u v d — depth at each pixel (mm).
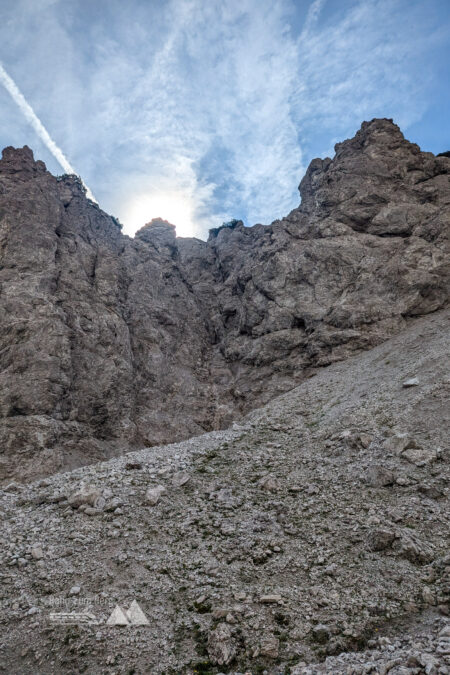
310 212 58938
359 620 10391
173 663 9414
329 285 46500
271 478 19719
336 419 26516
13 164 54594
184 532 15617
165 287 63188
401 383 27406
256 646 9766
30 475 32844
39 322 40625
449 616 10047
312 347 43812
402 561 12570
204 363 56062
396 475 17719
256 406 44250
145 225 91438
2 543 14781
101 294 50812
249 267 59750
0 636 10438
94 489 18344
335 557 13352
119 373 44188
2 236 46188
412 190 51938
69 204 62625
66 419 38469
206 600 11625
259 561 13570
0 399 36188
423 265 43156
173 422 45875
